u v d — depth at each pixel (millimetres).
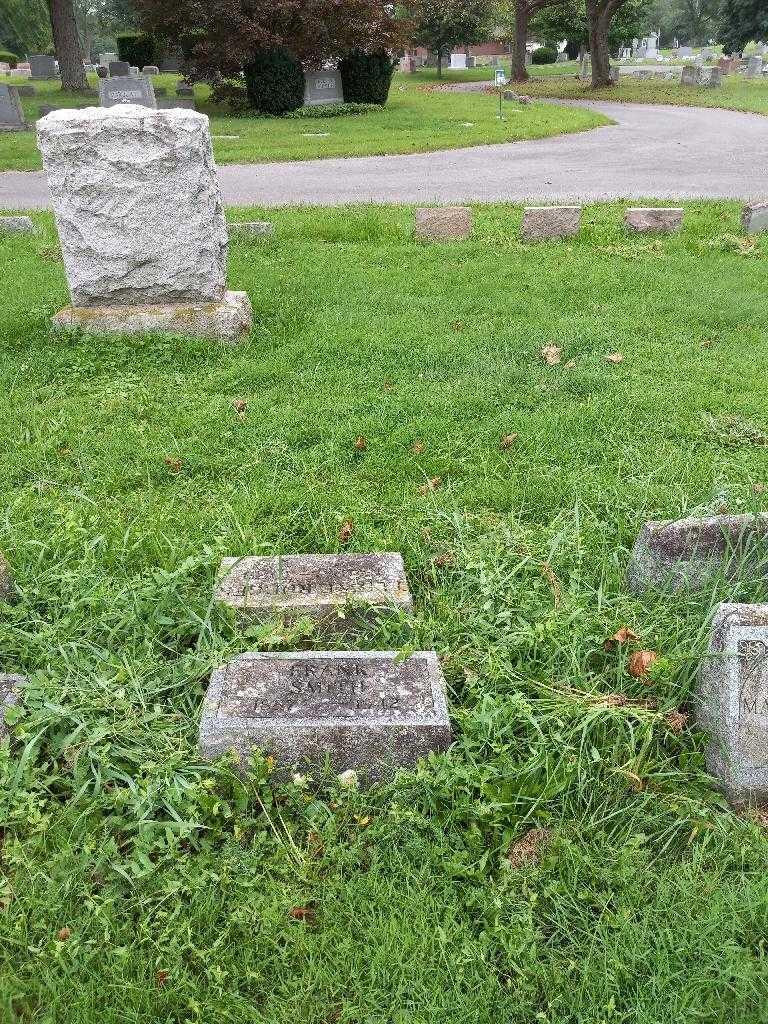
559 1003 2281
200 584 3811
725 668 2893
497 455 5086
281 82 26500
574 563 3922
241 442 5301
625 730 3082
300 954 2396
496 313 7992
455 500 4539
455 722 3092
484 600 3617
